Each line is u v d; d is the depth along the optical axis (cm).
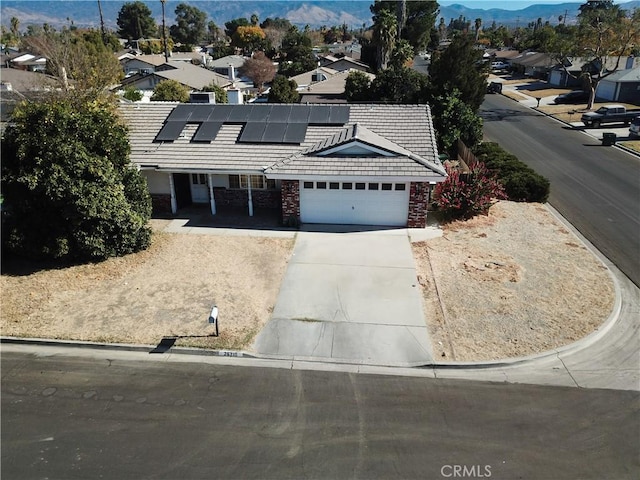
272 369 1140
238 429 955
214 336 1252
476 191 1994
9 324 1309
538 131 3822
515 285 1491
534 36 9238
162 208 2094
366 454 893
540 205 2188
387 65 6059
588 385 1084
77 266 1617
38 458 891
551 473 853
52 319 1332
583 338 1238
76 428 962
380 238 1822
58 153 1534
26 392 1066
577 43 4700
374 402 1028
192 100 2614
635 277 1558
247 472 856
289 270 1591
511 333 1259
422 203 1872
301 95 4531
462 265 1616
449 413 995
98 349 1219
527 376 1113
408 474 851
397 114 2180
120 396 1052
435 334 1258
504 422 971
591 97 4588
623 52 4772
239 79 7288
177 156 1997
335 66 6247
